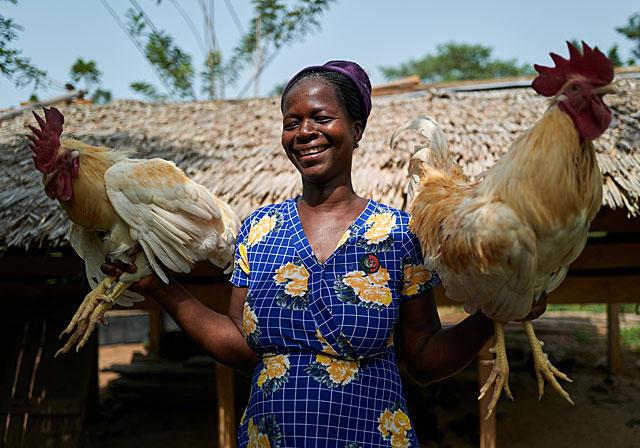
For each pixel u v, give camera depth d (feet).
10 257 17.06
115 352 33.94
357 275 5.62
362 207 6.13
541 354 5.26
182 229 6.26
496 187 4.97
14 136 20.20
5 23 13.07
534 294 5.22
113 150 6.77
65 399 18.39
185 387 23.71
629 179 13.15
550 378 5.19
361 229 5.81
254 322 5.77
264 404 5.58
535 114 18.35
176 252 6.34
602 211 14.32
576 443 19.83
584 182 4.78
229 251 6.75
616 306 26.45
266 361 5.75
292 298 5.65
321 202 6.09
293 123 6.01
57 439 18.08
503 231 4.67
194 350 25.98
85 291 18.69
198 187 6.51
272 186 14.89
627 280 16.39
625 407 22.74
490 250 4.72
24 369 18.72
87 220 6.37
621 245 15.70
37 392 18.51
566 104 4.78
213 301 16.79
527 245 4.66
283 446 5.39
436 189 5.83
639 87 19.80
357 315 5.48
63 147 6.26
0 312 19.02
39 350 18.86
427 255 5.49
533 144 4.83
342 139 5.95
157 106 25.04
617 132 15.21
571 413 22.16
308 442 5.33
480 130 17.07
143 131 20.72
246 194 14.82
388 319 5.56
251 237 6.24
